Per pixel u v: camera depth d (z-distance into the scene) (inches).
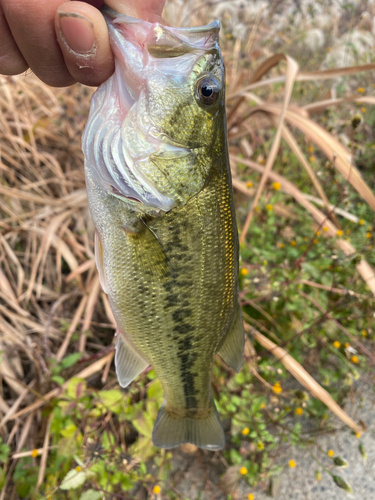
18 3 5.1
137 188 6.1
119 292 6.6
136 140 6.0
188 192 6.2
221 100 6.2
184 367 7.2
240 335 7.6
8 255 13.1
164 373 7.2
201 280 6.5
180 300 6.5
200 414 8.1
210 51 6.0
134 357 7.3
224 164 6.5
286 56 12.7
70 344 11.9
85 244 13.5
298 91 18.3
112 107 6.0
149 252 6.3
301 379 10.2
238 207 14.8
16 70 6.0
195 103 6.0
